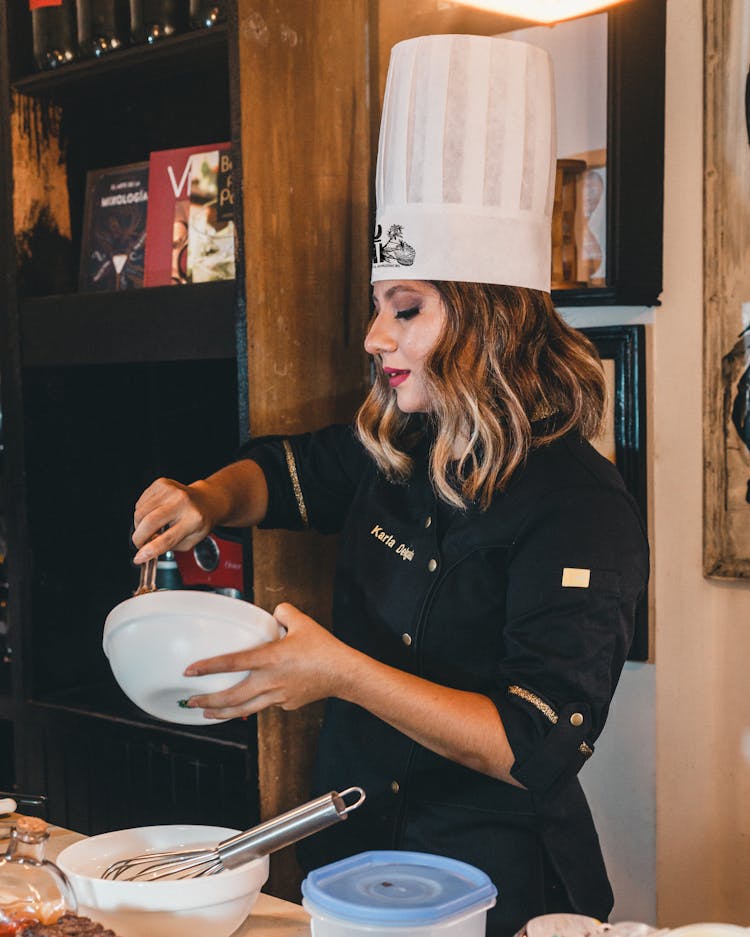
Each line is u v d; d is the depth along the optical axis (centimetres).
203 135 221
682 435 185
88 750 207
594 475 134
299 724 181
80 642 222
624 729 195
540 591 128
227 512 159
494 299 137
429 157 137
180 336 187
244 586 178
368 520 156
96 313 198
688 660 188
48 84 209
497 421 133
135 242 212
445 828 140
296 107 179
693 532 186
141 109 230
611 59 171
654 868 193
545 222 143
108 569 226
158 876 115
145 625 118
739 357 177
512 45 139
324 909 96
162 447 232
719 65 175
